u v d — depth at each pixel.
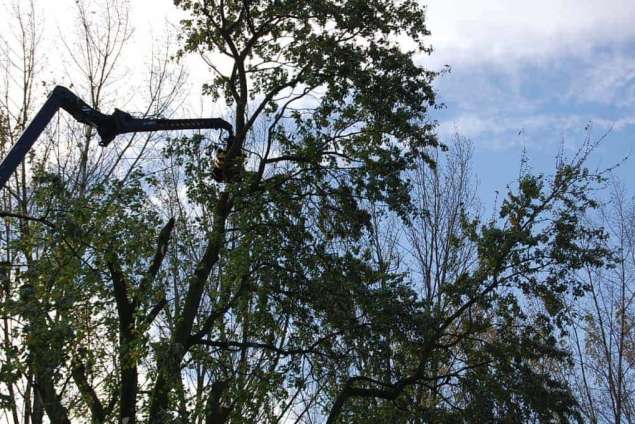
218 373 18.64
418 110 20.77
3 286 14.81
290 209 19.47
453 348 21.09
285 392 18.17
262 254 18.61
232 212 19.59
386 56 20.72
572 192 19.86
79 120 11.28
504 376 19.00
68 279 15.30
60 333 14.07
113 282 15.87
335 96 20.31
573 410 18.94
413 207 20.23
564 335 19.59
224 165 18.41
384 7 20.89
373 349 18.94
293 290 18.92
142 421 16.36
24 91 20.34
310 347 18.92
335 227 20.17
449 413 18.69
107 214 15.66
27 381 16.23
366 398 19.34
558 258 19.19
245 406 17.81
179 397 17.05
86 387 16.56
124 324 16.09
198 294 18.52
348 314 19.00
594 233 19.83
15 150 10.05
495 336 21.05
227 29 22.28
